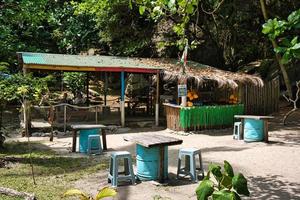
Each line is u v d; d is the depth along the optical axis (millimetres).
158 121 15320
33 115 15664
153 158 7344
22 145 11031
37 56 14328
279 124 15172
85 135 10141
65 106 13477
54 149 10555
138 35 19594
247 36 19531
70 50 22906
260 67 20719
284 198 6305
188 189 6887
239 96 16031
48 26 23062
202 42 20094
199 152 7680
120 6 18422
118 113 17344
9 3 13484
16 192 6270
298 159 9211
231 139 12305
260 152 10047
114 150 10492
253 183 7215
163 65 15641
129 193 6633
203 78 13758
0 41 17719
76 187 6918
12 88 8336
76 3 20172
